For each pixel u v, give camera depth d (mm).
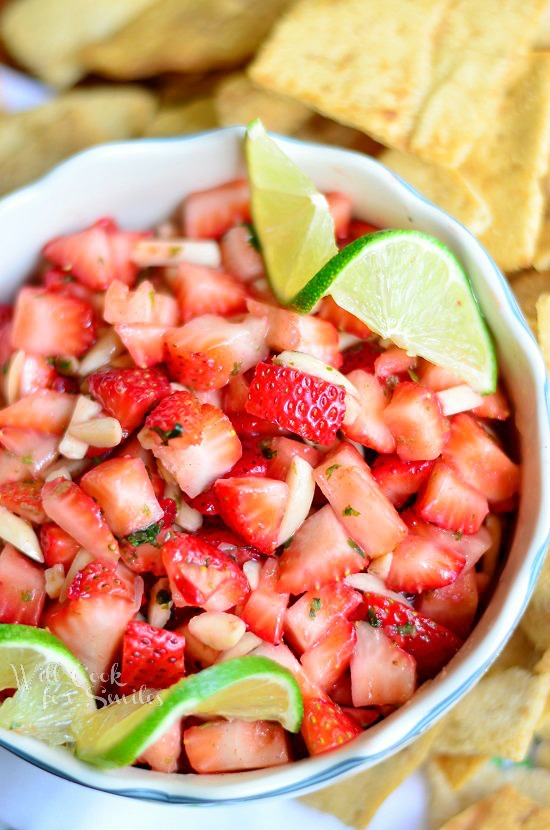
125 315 341
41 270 356
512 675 364
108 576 329
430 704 317
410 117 352
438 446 340
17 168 373
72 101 377
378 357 346
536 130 368
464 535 343
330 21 357
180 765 330
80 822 362
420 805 367
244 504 329
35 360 347
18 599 335
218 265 354
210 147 340
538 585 366
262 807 364
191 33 371
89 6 375
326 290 327
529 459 336
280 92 352
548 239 377
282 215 340
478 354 342
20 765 365
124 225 357
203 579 325
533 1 361
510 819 362
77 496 331
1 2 382
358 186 343
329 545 334
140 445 338
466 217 360
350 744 317
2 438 343
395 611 337
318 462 342
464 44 360
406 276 332
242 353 340
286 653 330
